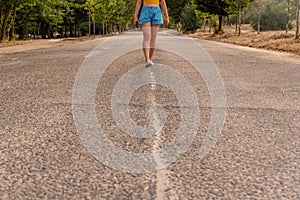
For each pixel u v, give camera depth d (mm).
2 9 27609
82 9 54875
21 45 20688
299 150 2457
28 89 4637
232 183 1926
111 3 49406
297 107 3742
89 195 1771
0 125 2988
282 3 39531
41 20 47031
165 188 1856
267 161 2250
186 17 47281
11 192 1802
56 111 3430
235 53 11414
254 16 40344
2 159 2234
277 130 2922
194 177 1996
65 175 2006
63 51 12250
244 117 3299
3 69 7109
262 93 4453
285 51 13352
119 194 1785
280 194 1807
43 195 1771
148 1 6254
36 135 2717
